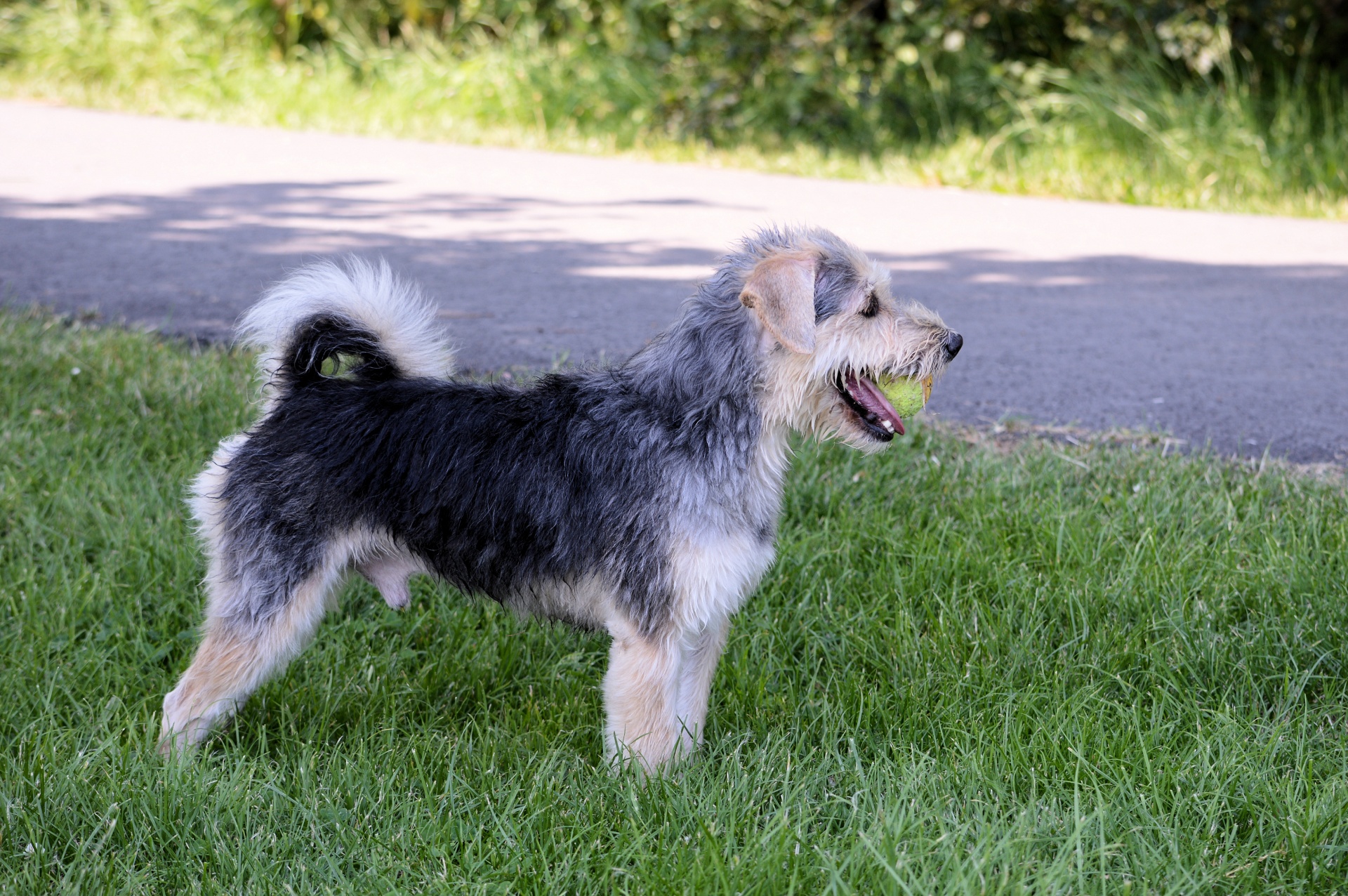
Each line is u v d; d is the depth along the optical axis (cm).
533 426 347
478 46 1541
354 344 365
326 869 299
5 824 310
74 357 614
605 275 819
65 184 1080
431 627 430
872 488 496
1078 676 379
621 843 303
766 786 328
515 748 351
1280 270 848
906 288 793
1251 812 311
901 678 382
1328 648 382
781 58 1294
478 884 287
